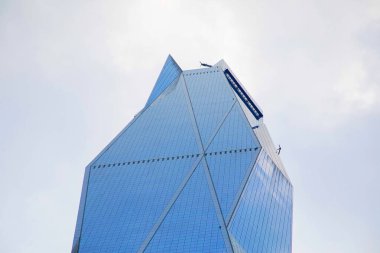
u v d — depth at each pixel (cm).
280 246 13612
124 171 14388
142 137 15238
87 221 13325
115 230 12900
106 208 13512
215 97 15838
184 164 14012
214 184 13250
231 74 18325
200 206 12775
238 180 13288
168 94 16462
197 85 16438
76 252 12675
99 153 15150
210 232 12144
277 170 15438
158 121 15588
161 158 14400
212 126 14925
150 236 12462
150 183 13812
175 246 12062
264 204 13688
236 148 14200
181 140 14738
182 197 13138
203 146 14362
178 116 15525
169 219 12694
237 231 12294
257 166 13938
